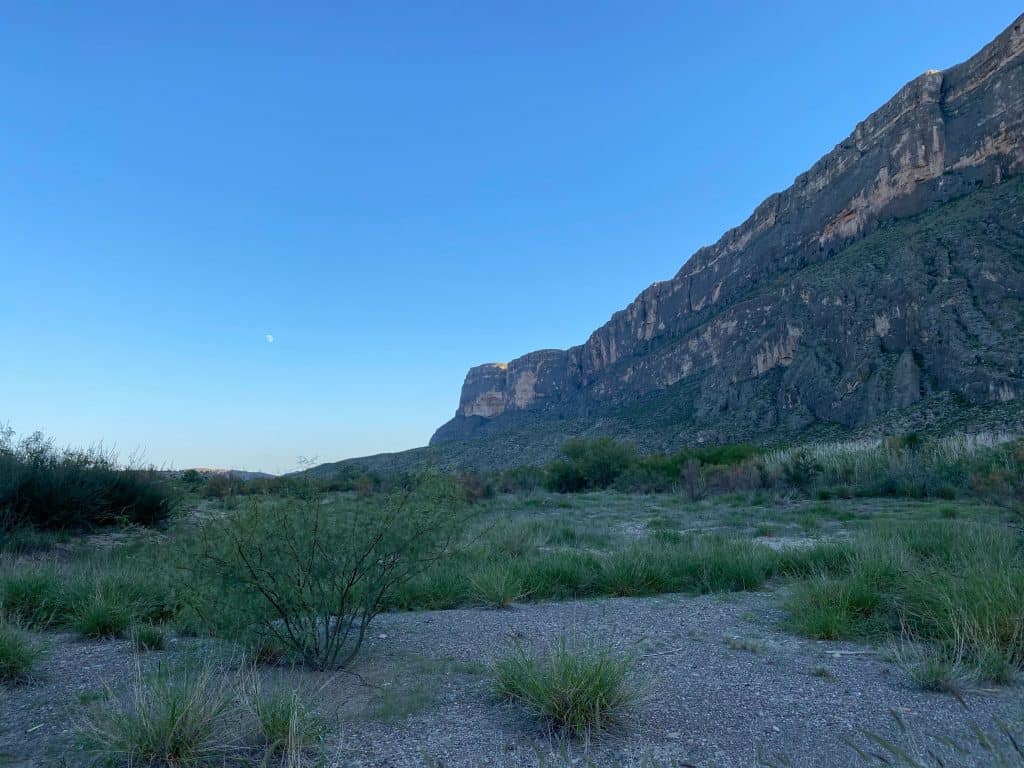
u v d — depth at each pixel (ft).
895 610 22.36
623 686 14.24
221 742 12.07
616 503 89.61
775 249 439.22
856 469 93.86
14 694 15.11
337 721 13.15
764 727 13.17
